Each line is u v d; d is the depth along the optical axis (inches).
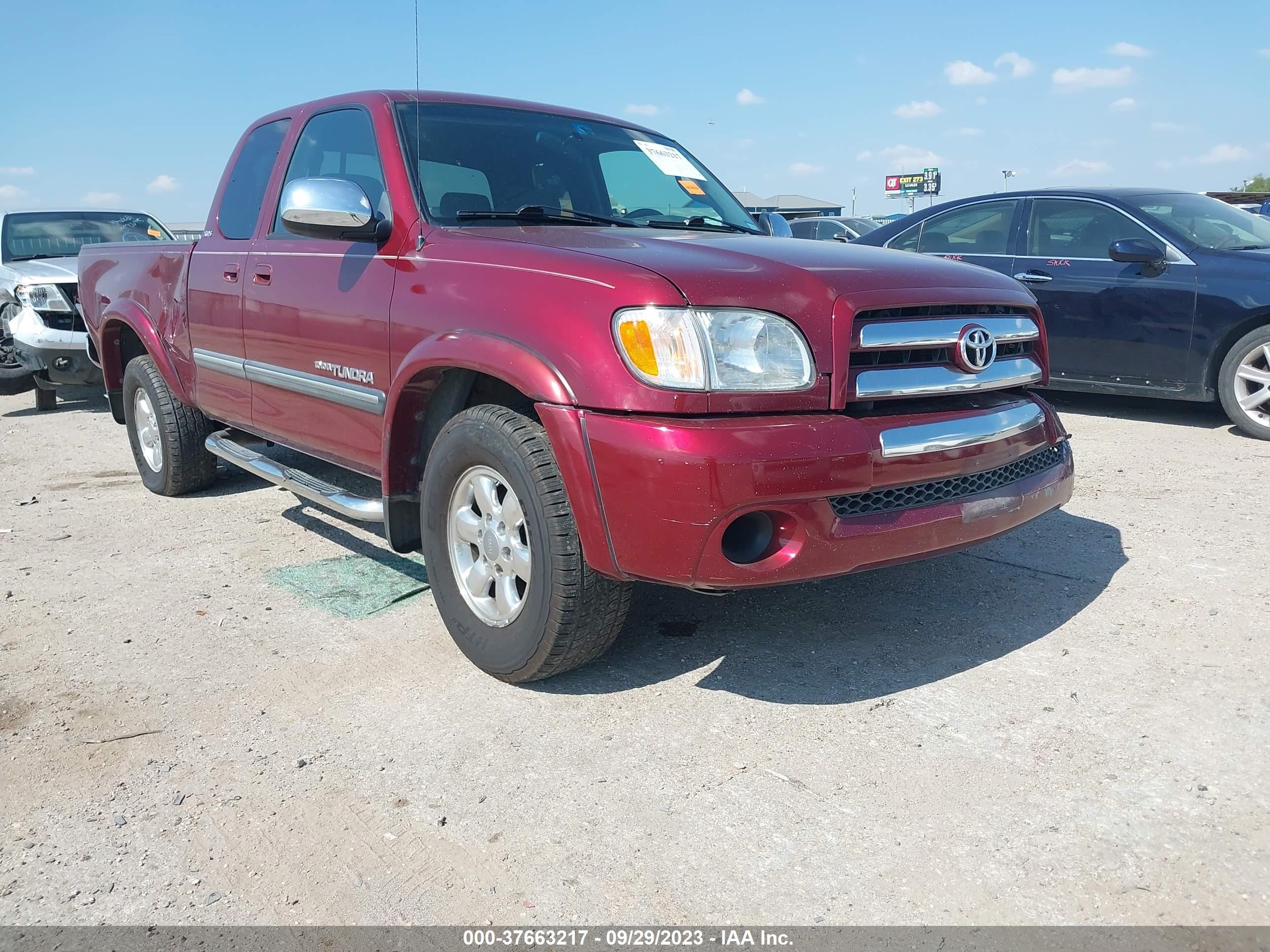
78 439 289.9
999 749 105.0
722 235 136.6
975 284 121.8
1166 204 273.4
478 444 115.5
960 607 143.9
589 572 109.0
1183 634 132.6
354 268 139.1
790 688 119.9
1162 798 95.6
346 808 96.6
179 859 89.3
